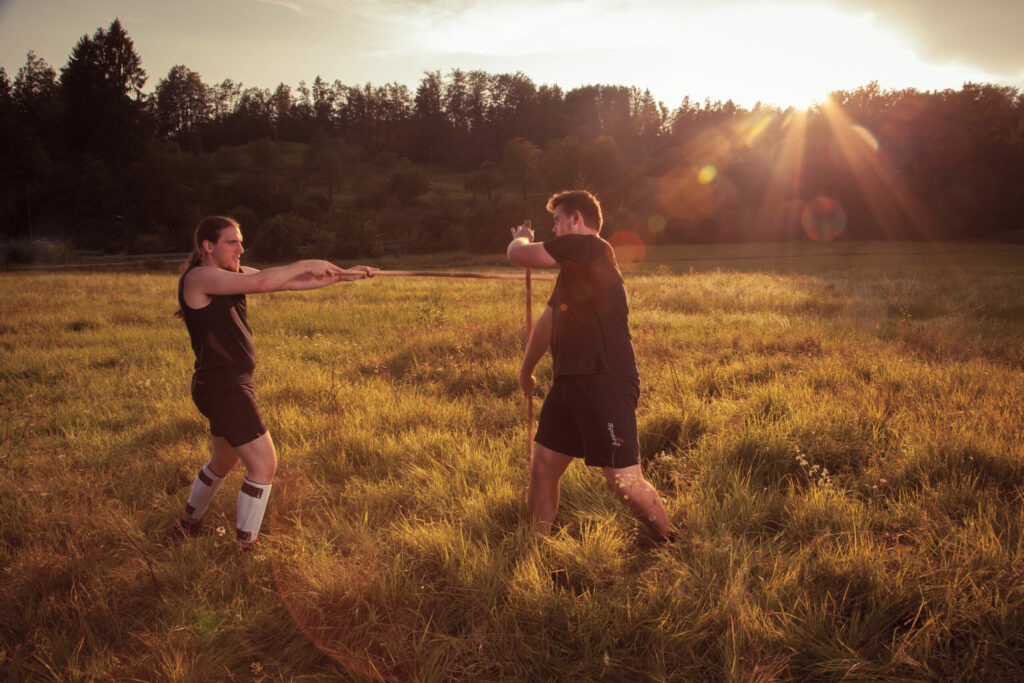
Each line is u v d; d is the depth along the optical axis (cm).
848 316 1192
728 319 1090
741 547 293
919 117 8462
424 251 9350
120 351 835
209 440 462
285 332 1005
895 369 609
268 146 14925
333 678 232
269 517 350
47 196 10556
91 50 13625
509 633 244
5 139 10731
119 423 533
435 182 16212
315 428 486
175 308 1285
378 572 273
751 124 14300
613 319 296
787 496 352
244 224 10638
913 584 257
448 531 309
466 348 784
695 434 453
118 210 10706
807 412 459
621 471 294
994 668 222
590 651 238
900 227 8412
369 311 1212
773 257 5603
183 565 294
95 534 323
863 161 8688
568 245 291
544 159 13525
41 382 679
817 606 252
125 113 13425
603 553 287
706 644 243
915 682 218
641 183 11419
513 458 414
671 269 3844
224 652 241
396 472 404
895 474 365
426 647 240
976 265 3822
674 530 309
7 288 1678
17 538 329
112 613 262
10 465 421
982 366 627
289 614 258
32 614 262
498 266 6675
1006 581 255
